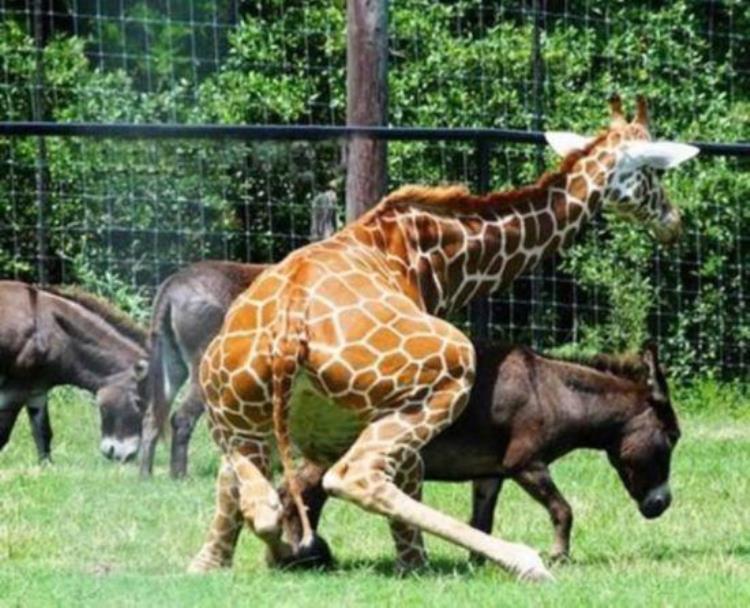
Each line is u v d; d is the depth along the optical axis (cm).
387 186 3059
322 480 2002
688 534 2302
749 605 1786
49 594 1822
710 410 3428
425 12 3866
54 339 2858
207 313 2736
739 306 3734
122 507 2445
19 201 3569
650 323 3656
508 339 3497
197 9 3962
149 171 3575
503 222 2164
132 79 3962
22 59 3816
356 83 2939
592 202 2241
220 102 3834
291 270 1977
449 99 3812
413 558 2030
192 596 1812
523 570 1919
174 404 3102
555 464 2783
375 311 1955
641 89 3944
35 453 3025
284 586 1875
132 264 3578
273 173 3622
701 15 4069
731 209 3753
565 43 3878
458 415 1984
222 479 2019
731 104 4016
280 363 1919
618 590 1852
